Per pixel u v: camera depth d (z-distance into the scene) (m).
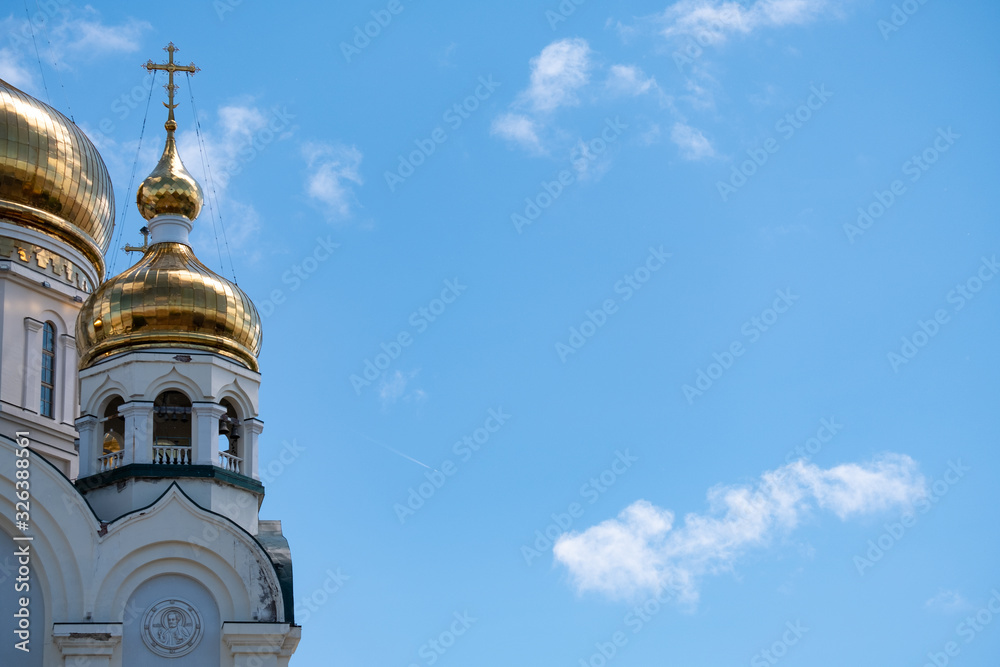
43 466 49.75
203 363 53.03
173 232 57.00
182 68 61.25
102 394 53.16
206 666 48.59
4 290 57.69
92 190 61.50
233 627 48.59
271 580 49.84
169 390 53.56
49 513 49.31
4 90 60.28
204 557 49.75
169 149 59.06
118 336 53.56
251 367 54.94
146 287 53.78
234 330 54.34
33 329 58.09
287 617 49.44
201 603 49.41
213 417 52.53
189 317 53.59
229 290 54.88
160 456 52.34
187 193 57.56
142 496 50.88
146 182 57.72
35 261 59.12
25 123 59.59
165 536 49.66
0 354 56.75
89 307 54.69
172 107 60.47
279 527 53.25
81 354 54.88
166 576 49.56
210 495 51.31
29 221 59.19
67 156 60.44
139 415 51.94
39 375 57.97
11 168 58.78
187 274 54.44
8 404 56.22
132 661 48.25
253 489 52.81
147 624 48.75
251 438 53.59
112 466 52.34
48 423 57.50
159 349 52.97
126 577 49.06
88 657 47.69
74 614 48.25
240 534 50.19
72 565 48.94
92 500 51.66
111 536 49.38
